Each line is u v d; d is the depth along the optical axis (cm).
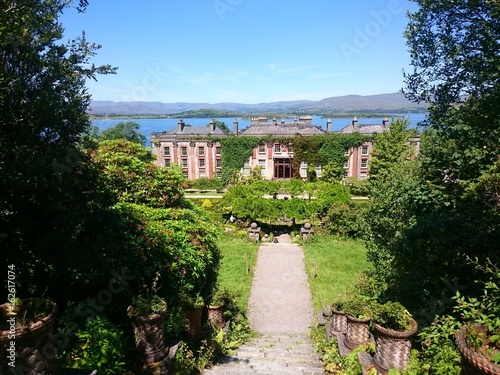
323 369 737
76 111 560
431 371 496
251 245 2122
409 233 709
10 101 483
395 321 560
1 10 422
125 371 520
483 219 641
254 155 4447
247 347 925
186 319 722
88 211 616
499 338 329
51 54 534
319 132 4434
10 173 444
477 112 603
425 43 626
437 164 694
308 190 2762
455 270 660
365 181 3725
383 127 4338
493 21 528
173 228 848
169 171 1067
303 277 1634
